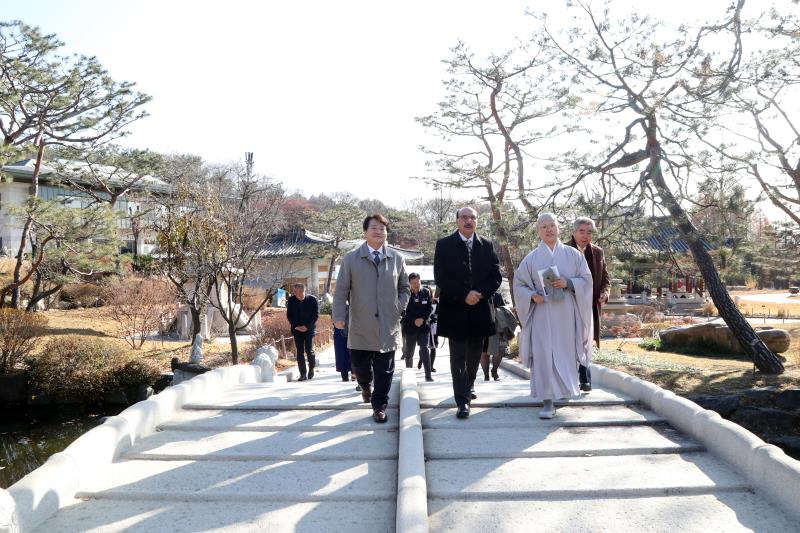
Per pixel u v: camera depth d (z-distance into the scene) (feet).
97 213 59.26
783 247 49.01
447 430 16.72
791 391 32.53
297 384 26.13
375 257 18.19
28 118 68.85
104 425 15.43
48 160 81.10
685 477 13.47
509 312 32.76
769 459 12.62
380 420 17.92
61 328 65.72
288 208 181.57
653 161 38.17
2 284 75.97
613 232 38.27
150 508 12.62
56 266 71.20
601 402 19.30
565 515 11.86
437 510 12.17
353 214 128.88
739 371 38.01
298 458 15.10
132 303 61.82
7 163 51.93
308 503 12.73
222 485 13.50
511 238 42.73
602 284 21.48
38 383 46.14
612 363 39.50
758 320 104.53
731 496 12.74
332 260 130.41
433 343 38.65
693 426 15.90
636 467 14.10
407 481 12.34
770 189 37.63
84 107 72.38
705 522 11.56
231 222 51.85
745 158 36.29
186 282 60.23
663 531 11.21
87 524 11.89
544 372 17.52
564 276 17.87
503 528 11.36
